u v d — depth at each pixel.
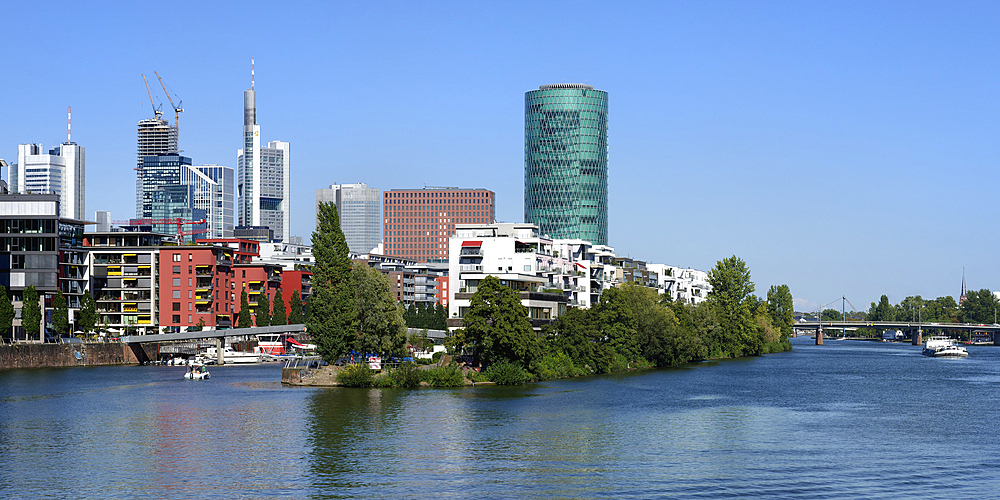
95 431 122.12
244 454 106.44
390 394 161.12
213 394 164.50
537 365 188.00
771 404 155.50
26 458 104.88
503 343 177.38
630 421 131.62
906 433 124.12
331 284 185.88
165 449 109.50
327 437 116.62
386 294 187.00
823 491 90.62
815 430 126.00
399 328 189.62
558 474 96.94
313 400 152.62
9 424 128.50
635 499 87.25
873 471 99.38
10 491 90.06
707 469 99.62
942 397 170.12
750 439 118.06
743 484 93.00
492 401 151.38
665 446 112.50
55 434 120.00
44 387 180.12
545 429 123.44
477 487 91.56
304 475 96.25
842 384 196.62
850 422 134.00
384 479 94.62
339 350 181.62
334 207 186.62
